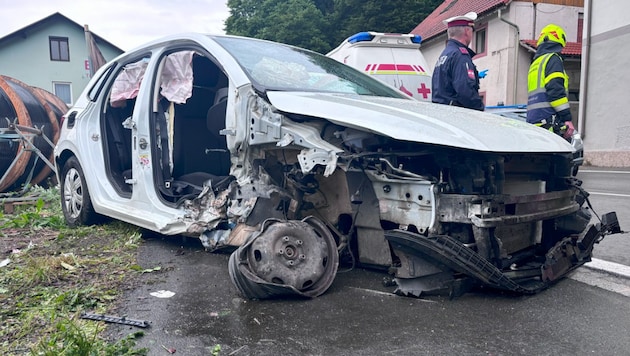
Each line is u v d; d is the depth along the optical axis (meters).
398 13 29.52
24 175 8.85
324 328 2.72
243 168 3.72
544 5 20.31
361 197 3.29
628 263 3.99
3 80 8.94
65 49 35.09
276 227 3.19
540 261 3.47
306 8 31.88
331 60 4.95
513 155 3.12
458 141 2.90
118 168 5.36
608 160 14.70
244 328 2.72
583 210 3.79
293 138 3.29
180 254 4.23
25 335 2.58
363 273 3.62
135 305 3.06
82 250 4.39
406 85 9.38
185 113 4.89
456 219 2.93
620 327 2.74
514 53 20.11
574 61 20.23
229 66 3.87
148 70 4.64
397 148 3.18
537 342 2.55
